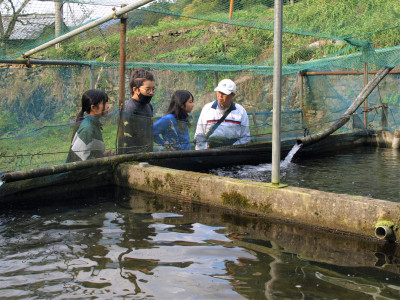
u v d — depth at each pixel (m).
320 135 6.09
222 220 3.29
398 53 6.96
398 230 2.68
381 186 4.18
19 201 3.84
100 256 2.61
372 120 7.62
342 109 7.91
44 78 8.66
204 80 9.35
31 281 2.27
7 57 5.79
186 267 2.42
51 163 4.11
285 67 7.55
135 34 16.78
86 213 3.53
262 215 3.33
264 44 13.34
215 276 2.30
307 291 2.10
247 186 3.41
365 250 2.63
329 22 6.95
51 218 3.41
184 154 4.93
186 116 5.48
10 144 3.96
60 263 2.51
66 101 8.66
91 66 6.25
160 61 15.50
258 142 5.88
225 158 5.40
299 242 2.79
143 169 4.18
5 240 2.91
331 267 2.39
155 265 2.46
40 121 8.30
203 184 3.69
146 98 5.04
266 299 2.03
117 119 4.60
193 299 2.04
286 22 6.74
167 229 3.10
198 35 15.39
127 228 3.14
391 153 6.41
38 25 5.63
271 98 10.50
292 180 4.48
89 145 4.34
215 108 5.74
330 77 8.59
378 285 2.16
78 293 2.13
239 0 5.26
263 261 2.50
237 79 11.36
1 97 8.30
